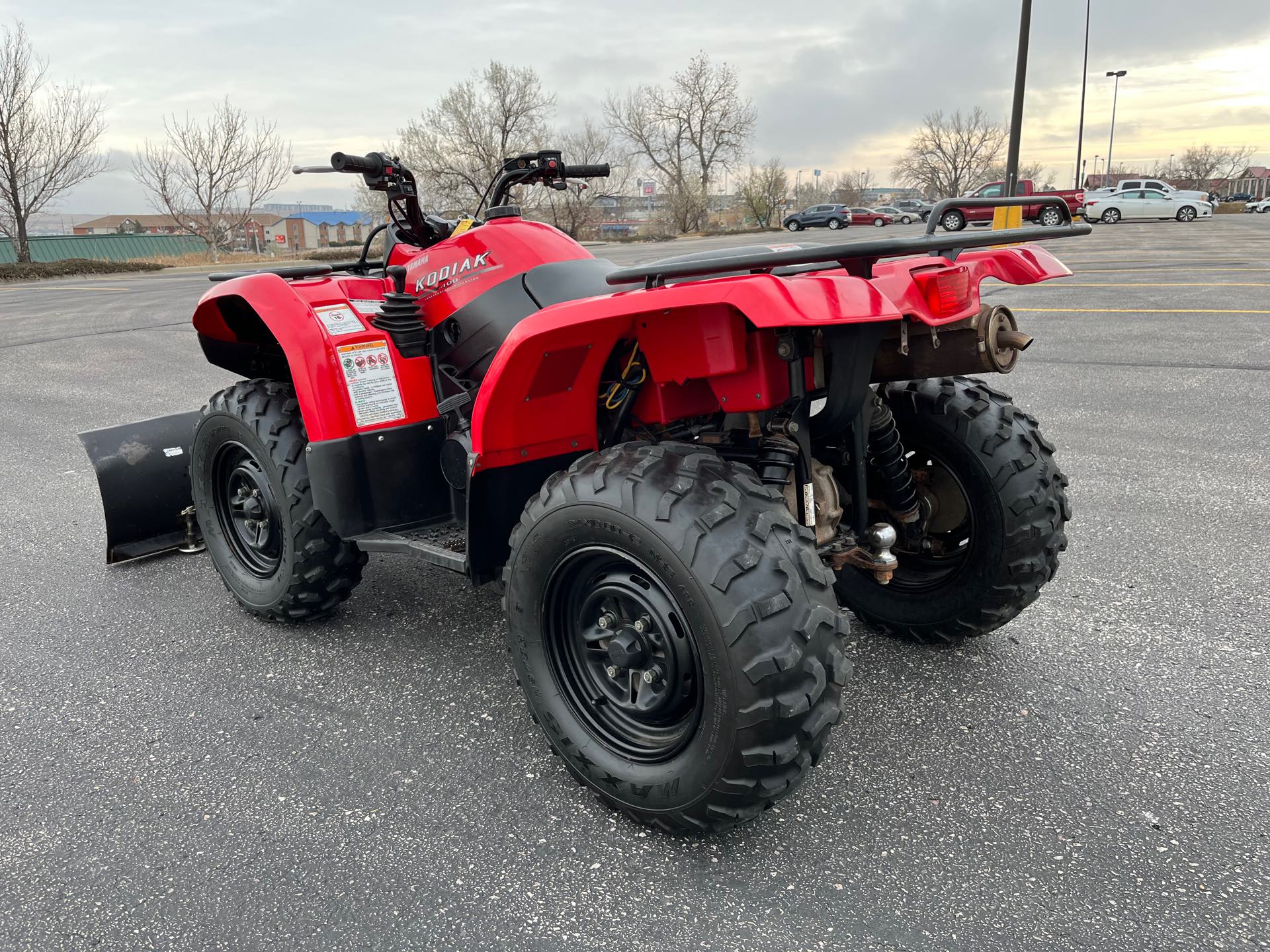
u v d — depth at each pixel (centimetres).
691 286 186
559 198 3866
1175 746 240
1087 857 199
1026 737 246
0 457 584
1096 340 868
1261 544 375
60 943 183
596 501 200
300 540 301
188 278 2598
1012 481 259
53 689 287
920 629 292
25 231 3656
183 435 405
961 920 182
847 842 207
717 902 189
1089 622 312
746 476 202
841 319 171
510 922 185
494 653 306
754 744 184
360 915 188
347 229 10769
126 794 232
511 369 220
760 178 5769
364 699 277
